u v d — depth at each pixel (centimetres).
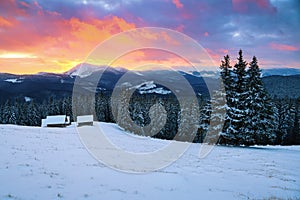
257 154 2419
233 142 3095
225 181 1380
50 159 1655
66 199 923
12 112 8000
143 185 1193
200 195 1092
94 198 960
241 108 3100
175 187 1195
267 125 3072
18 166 1380
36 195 941
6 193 937
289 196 1147
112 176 1319
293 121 5469
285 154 2473
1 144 2112
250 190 1226
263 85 3145
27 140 2530
